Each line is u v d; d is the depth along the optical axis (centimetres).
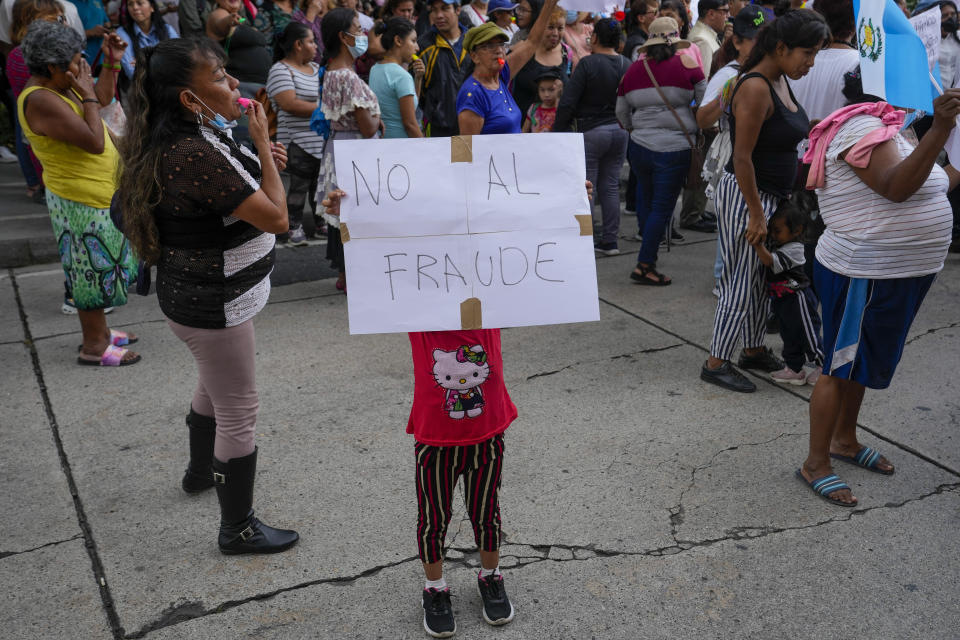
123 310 495
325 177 493
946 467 313
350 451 326
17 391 380
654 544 266
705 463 316
